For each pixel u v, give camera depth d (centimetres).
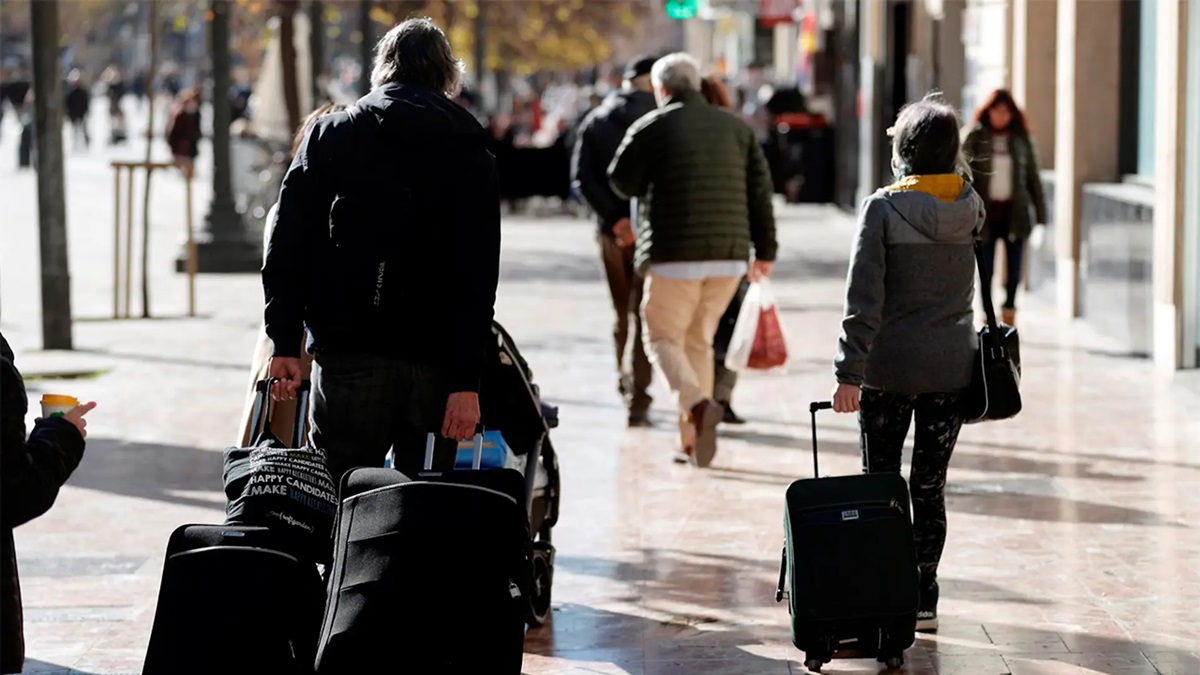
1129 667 1578
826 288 4875
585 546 2083
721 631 1727
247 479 1381
